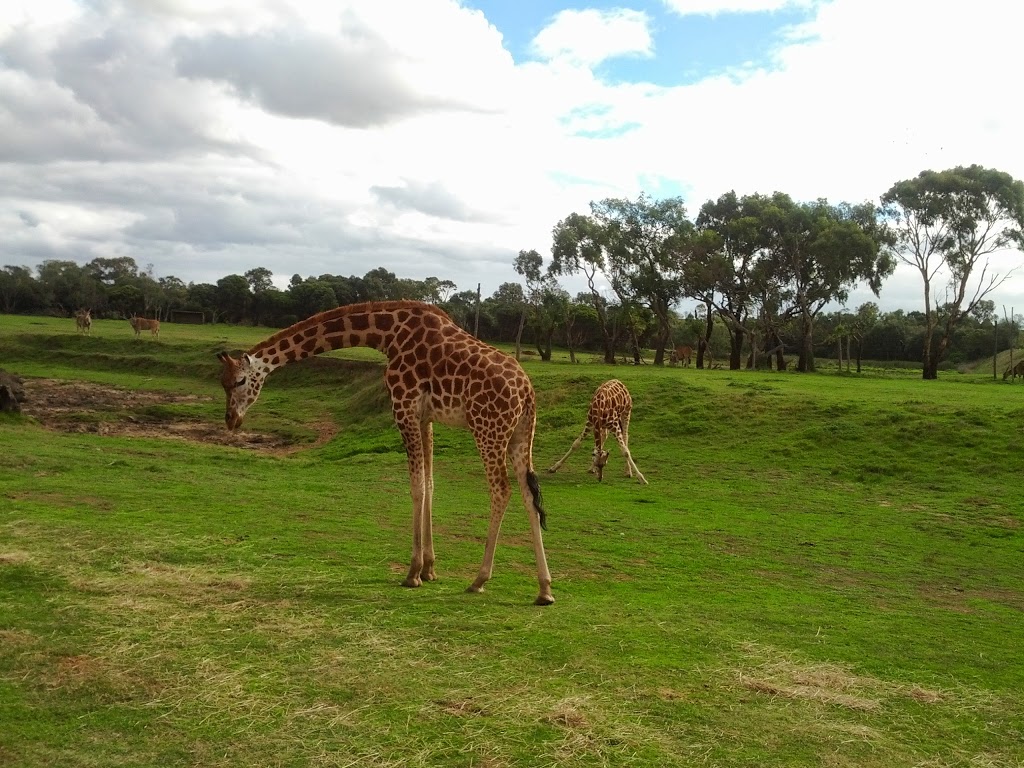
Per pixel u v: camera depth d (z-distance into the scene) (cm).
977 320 7988
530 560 869
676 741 420
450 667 496
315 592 638
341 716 420
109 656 479
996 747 448
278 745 386
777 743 428
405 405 721
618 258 5053
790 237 4788
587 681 491
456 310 6738
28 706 407
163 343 4431
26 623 520
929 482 1543
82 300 7881
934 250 4647
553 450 1936
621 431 1662
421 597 649
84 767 354
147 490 1048
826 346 8306
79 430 2291
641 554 959
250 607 587
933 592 893
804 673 538
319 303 7881
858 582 912
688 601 735
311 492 1216
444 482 1575
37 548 693
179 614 561
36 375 3703
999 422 1803
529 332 6794
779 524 1222
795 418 1998
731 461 1756
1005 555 1098
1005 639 692
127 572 652
